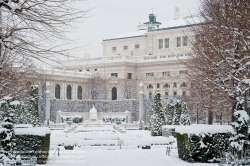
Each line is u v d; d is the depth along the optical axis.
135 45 139.38
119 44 143.25
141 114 83.62
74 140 36.97
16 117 33.56
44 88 98.06
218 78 29.59
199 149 23.89
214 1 31.39
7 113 20.38
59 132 58.25
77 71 132.88
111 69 133.88
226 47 29.22
